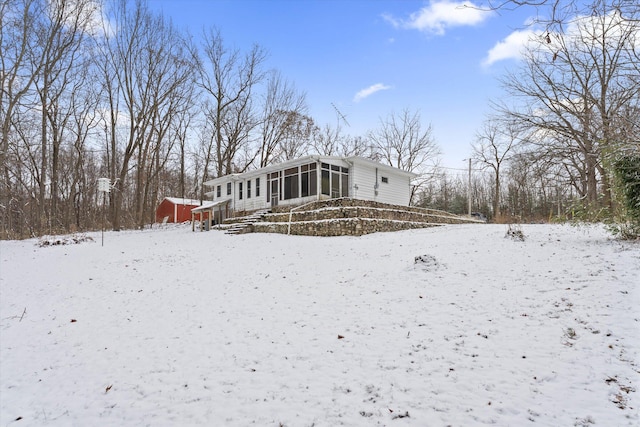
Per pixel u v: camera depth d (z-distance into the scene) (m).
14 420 3.57
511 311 5.12
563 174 11.37
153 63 25.86
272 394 3.70
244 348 4.90
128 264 11.22
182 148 36.09
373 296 6.56
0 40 19.34
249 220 20.38
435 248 10.07
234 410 3.47
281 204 21.34
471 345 4.32
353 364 4.19
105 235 20.48
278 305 6.59
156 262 11.38
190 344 5.20
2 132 20.48
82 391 4.09
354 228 15.00
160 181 40.47
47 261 12.55
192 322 6.11
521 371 3.64
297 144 37.91
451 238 11.51
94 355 5.07
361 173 21.03
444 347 4.36
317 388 3.75
